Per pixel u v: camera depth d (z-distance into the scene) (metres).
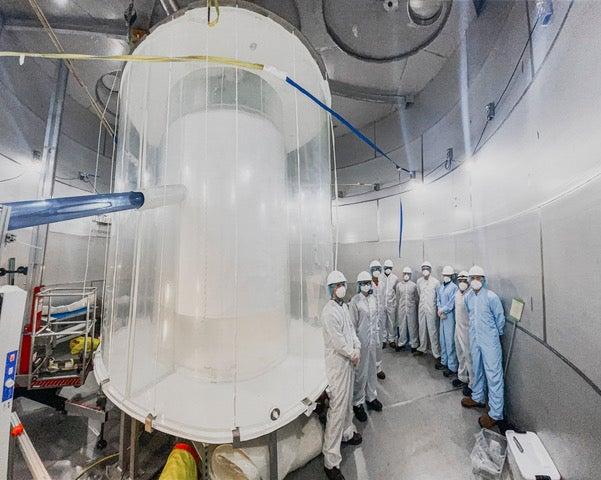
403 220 4.78
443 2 2.88
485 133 2.87
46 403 2.36
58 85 3.46
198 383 1.97
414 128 4.53
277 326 2.28
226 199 2.08
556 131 1.65
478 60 3.03
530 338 2.01
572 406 1.49
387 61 3.70
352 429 2.14
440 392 2.95
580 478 1.41
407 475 1.85
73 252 4.17
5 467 0.88
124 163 2.42
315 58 2.29
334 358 1.96
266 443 1.65
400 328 4.23
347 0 2.83
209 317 2.02
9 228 0.88
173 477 1.46
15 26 2.99
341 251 5.74
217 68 2.16
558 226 1.63
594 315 1.30
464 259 3.37
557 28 1.64
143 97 2.38
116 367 2.09
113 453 2.02
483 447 2.02
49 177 3.35
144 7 2.80
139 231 2.00
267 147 2.27
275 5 2.74
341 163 5.83
